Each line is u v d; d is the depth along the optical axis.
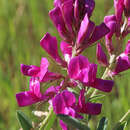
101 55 0.18
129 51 0.18
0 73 0.29
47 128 0.17
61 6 0.16
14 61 0.30
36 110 0.17
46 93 0.16
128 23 0.18
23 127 0.17
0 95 0.28
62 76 0.16
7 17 0.35
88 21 0.15
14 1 0.35
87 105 0.15
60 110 0.15
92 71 0.15
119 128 0.17
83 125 0.14
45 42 0.16
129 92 0.26
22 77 0.27
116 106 0.26
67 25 0.16
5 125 0.27
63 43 0.17
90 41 0.16
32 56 0.31
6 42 0.32
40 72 0.16
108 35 0.18
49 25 0.33
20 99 0.16
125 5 0.17
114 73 0.18
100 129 0.17
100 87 0.15
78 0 0.16
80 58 0.15
